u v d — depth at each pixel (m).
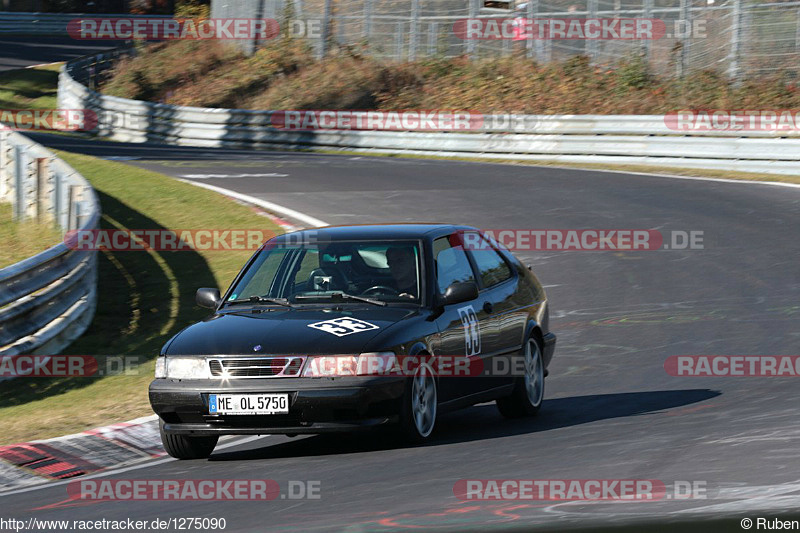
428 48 144.25
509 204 69.12
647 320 42.59
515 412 30.00
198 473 24.48
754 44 113.94
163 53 176.50
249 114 126.00
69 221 60.06
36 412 34.72
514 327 29.89
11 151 74.19
